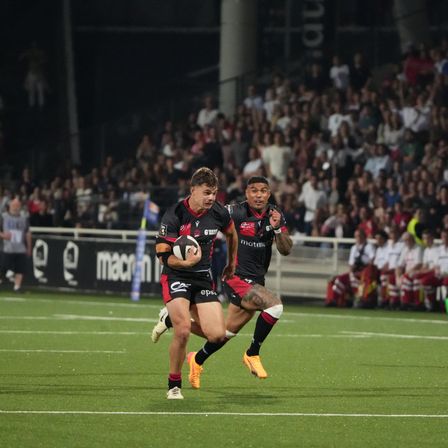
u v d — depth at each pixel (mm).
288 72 83875
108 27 105500
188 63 105625
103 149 84750
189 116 84062
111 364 34344
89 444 21406
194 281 27188
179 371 27172
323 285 63469
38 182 84438
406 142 67375
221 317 27188
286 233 30266
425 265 58812
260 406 26328
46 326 47406
